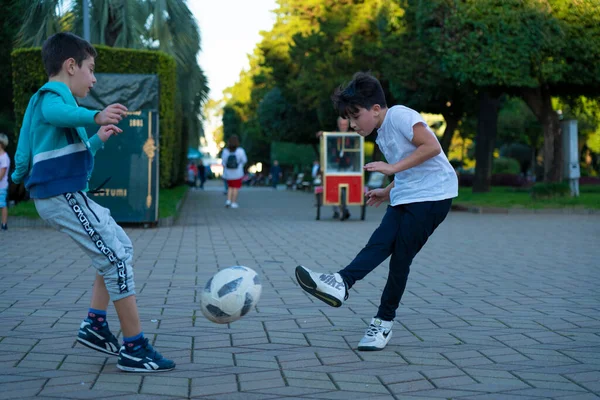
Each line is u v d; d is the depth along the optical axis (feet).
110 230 12.85
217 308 13.28
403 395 11.89
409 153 14.82
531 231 44.47
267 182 224.12
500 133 148.36
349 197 51.72
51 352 14.35
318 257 30.66
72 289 21.57
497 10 63.00
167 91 59.36
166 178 64.95
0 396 11.50
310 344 15.38
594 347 15.21
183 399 11.52
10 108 67.10
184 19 64.54
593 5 62.64
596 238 39.83
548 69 64.03
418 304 20.13
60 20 58.65
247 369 13.37
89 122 11.89
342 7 104.42
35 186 12.60
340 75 94.07
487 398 11.75
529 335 16.30
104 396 11.61
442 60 66.69
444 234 42.29
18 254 29.84
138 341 13.07
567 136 70.79
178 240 37.24
